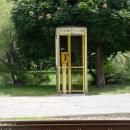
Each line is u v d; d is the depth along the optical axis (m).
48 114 24.56
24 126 18.58
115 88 36.16
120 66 39.84
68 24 35.28
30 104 28.56
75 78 34.88
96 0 34.53
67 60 34.16
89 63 38.88
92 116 24.25
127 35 36.53
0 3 38.84
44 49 37.41
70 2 35.28
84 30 33.56
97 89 36.00
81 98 31.20
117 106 27.28
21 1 35.94
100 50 37.41
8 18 38.12
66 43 35.69
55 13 34.75
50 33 35.22
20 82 39.34
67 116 23.94
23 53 38.72
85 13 34.34
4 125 18.66
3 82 39.03
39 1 35.69
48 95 33.09
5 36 38.38
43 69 42.38
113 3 35.34
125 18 34.97
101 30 35.00
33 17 35.47
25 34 37.44
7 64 39.00
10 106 27.80
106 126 18.73
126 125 18.75
